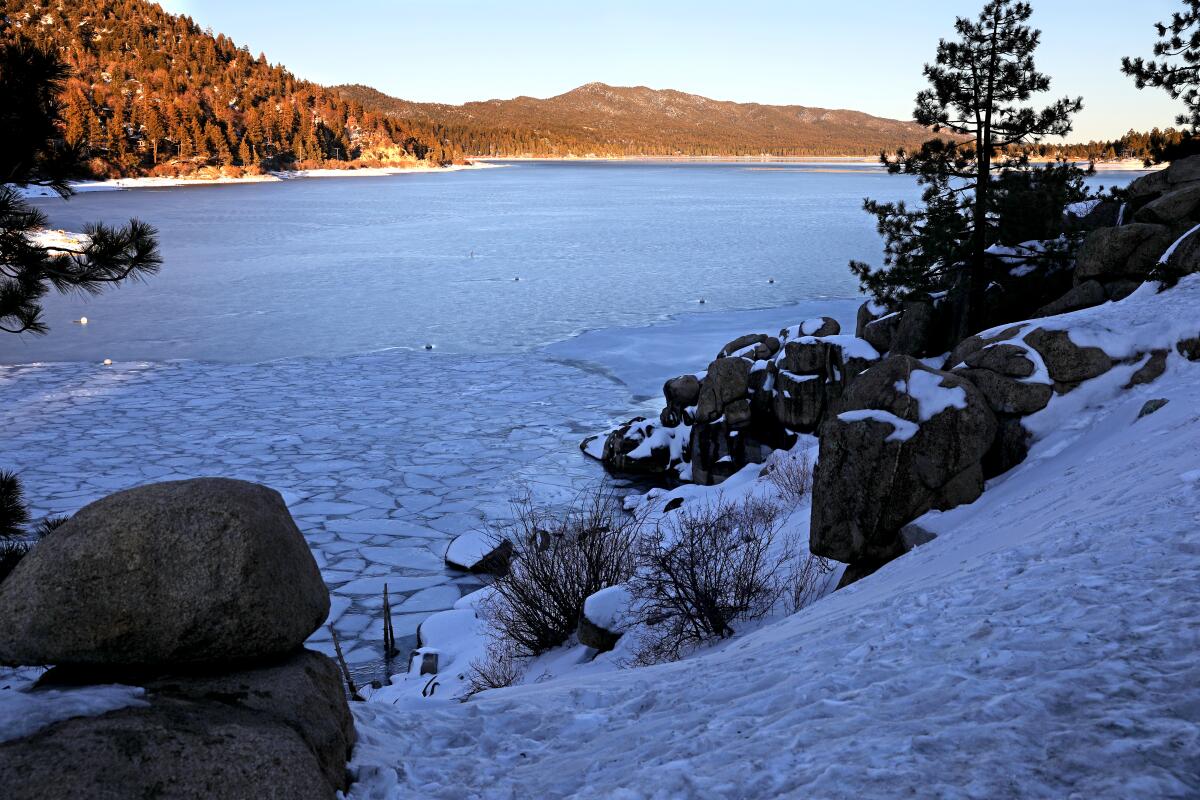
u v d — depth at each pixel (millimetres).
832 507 8242
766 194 160750
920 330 17234
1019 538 5691
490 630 12102
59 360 33031
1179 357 8547
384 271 58250
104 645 3012
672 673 5086
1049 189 16562
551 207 125000
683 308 42594
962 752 2359
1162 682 2516
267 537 3266
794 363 18312
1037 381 8594
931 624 3986
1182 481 5125
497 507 18859
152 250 6637
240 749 2625
